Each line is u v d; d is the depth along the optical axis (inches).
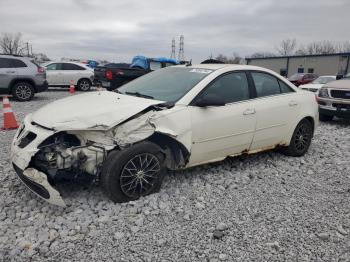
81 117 145.8
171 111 160.4
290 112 214.1
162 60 685.9
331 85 385.4
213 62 226.1
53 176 138.6
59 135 143.7
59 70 720.3
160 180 161.9
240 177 188.4
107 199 154.7
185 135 163.2
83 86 741.9
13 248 119.1
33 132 145.0
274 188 175.9
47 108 165.6
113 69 549.3
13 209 146.3
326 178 193.5
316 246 124.6
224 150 184.5
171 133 157.5
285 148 227.1
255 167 205.9
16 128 304.8
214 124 173.6
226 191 169.6
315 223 140.8
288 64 2142.0
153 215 143.2
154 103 160.6
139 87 195.0
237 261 115.5
